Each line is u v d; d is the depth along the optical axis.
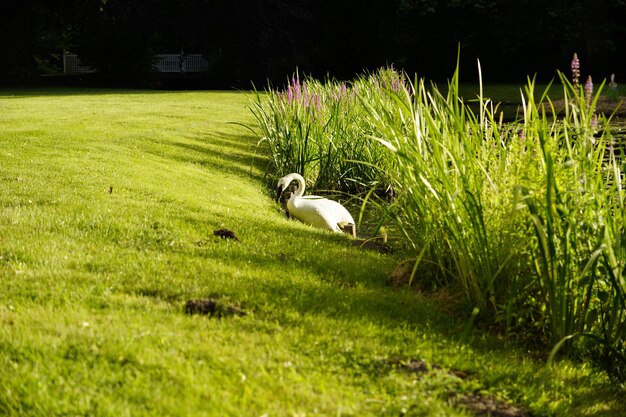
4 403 3.62
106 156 11.59
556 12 37.38
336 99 13.45
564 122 5.35
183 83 40.88
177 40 37.62
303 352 4.39
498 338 5.19
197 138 14.96
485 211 5.65
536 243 5.24
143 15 35.72
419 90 6.45
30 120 15.88
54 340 4.21
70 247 6.25
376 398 3.92
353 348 4.49
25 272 5.49
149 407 3.61
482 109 6.04
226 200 9.66
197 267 5.93
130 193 8.84
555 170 5.22
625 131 17.22
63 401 3.60
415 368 4.36
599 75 38.62
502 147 5.84
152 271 5.72
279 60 38.12
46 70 44.62
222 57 38.84
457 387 4.18
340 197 11.98
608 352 5.14
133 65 36.62
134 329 4.45
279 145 12.59
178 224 7.36
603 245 4.59
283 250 6.85
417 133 6.00
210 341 4.39
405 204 6.71
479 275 5.52
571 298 5.12
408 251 6.91
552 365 4.86
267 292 5.39
